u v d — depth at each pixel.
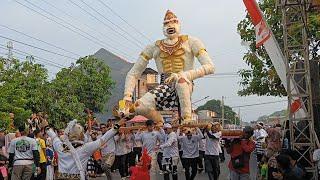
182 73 13.34
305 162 11.47
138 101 13.09
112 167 16.14
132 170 9.63
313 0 12.72
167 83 13.36
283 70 12.40
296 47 12.12
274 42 12.24
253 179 10.37
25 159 10.78
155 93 13.28
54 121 24.83
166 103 13.48
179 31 14.20
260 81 21.97
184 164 13.34
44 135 12.94
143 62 14.62
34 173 10.88
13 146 10.88
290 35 12.15
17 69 25.08
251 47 21.16
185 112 12.99
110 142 13.88
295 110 11.67
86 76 31.77
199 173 17.34
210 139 12.95
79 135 7.20
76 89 30.94
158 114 13.59
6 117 16.59
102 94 32.28
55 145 7.17
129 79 14.62
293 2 11.88
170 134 12.94
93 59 32.91
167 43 14.07
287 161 7.32
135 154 15.91
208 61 13.80
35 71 25.38
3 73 23.55
